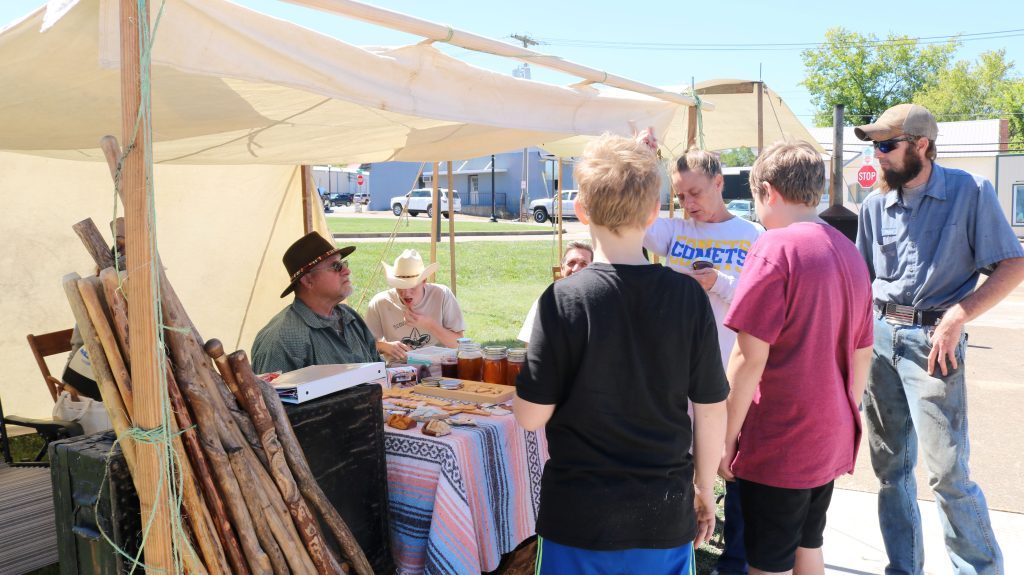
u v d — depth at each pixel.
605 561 1.64
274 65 2.18
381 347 3.71
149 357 1.58
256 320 6.07
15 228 4.90
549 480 1.72
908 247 2.90
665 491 1.67
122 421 1.67
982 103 43.31
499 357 3.21
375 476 2.34
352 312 3.59
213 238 5.68
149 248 1.57
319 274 3.27
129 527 1.74
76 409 3.63
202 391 1.73
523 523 2.71
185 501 1.69
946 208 2.81
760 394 2.21
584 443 1.67
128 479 1.73
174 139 3.74
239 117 3.33
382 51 2.53
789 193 2.28
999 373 7.16
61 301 5.14
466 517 2.34
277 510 1.84
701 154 3.16
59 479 1.87
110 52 1.78
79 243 5.18
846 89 43.28
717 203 3.18
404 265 4.29
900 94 43.97
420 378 3.40
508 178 38.62
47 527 3.23
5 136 3.30
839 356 2.23
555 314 1.67
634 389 1.65
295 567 1.86
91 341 1.67
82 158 4.54
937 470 2.81
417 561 2.44
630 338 1.64
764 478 2.22
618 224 1.70
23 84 2.49
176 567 1.62
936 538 3.61
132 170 1.56
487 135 4.46
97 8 1.91
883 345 2.97
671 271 1.73
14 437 5.02
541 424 1.71
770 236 2.18
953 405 2.78
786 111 7.29
